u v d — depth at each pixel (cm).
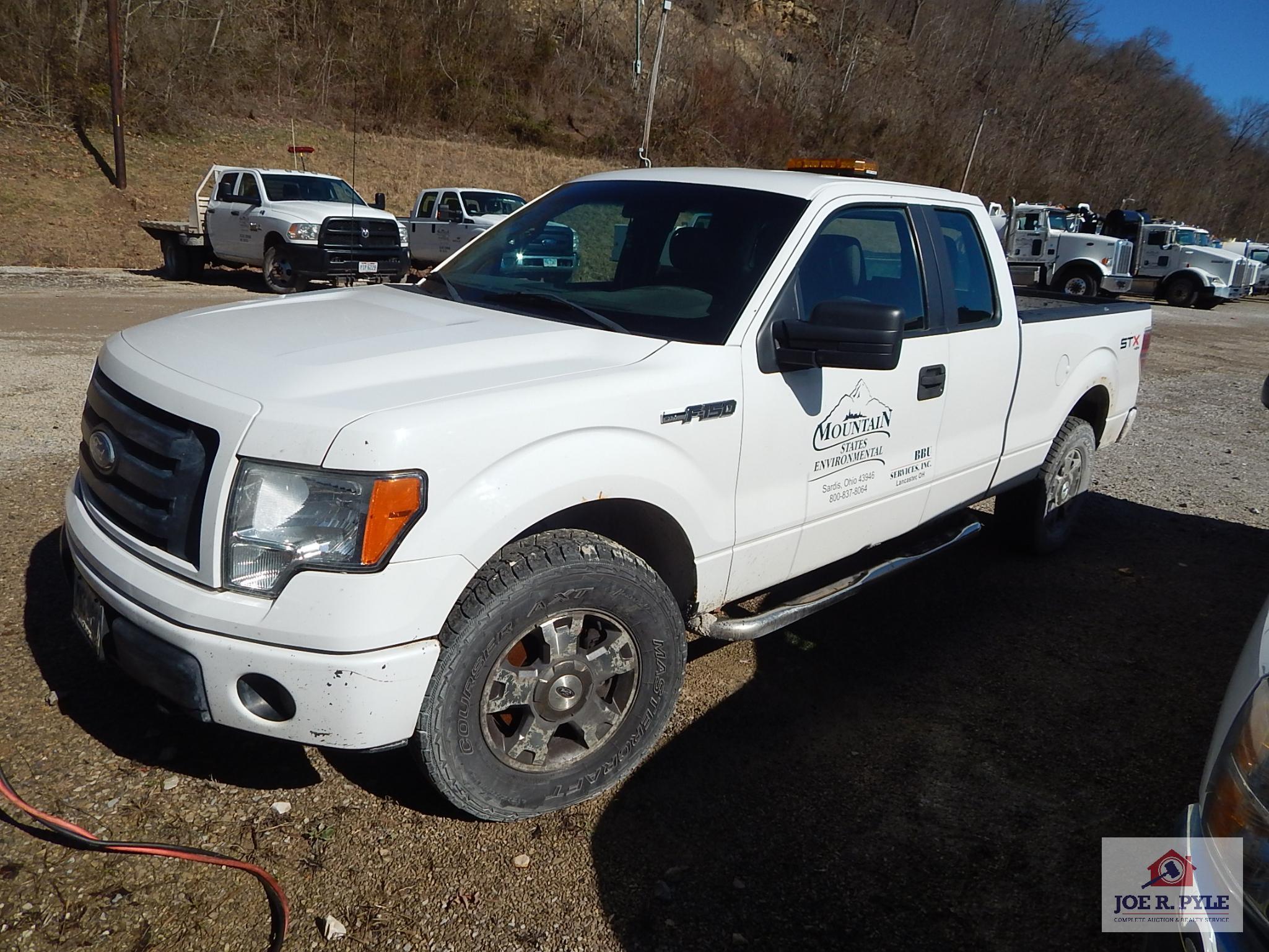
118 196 2152
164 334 291
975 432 417
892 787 312
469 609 246
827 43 5519
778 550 331
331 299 352
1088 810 306
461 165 2955
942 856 280
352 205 1600
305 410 231
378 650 229
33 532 449
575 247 355
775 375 311
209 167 2425
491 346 279
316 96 3034
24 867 246
